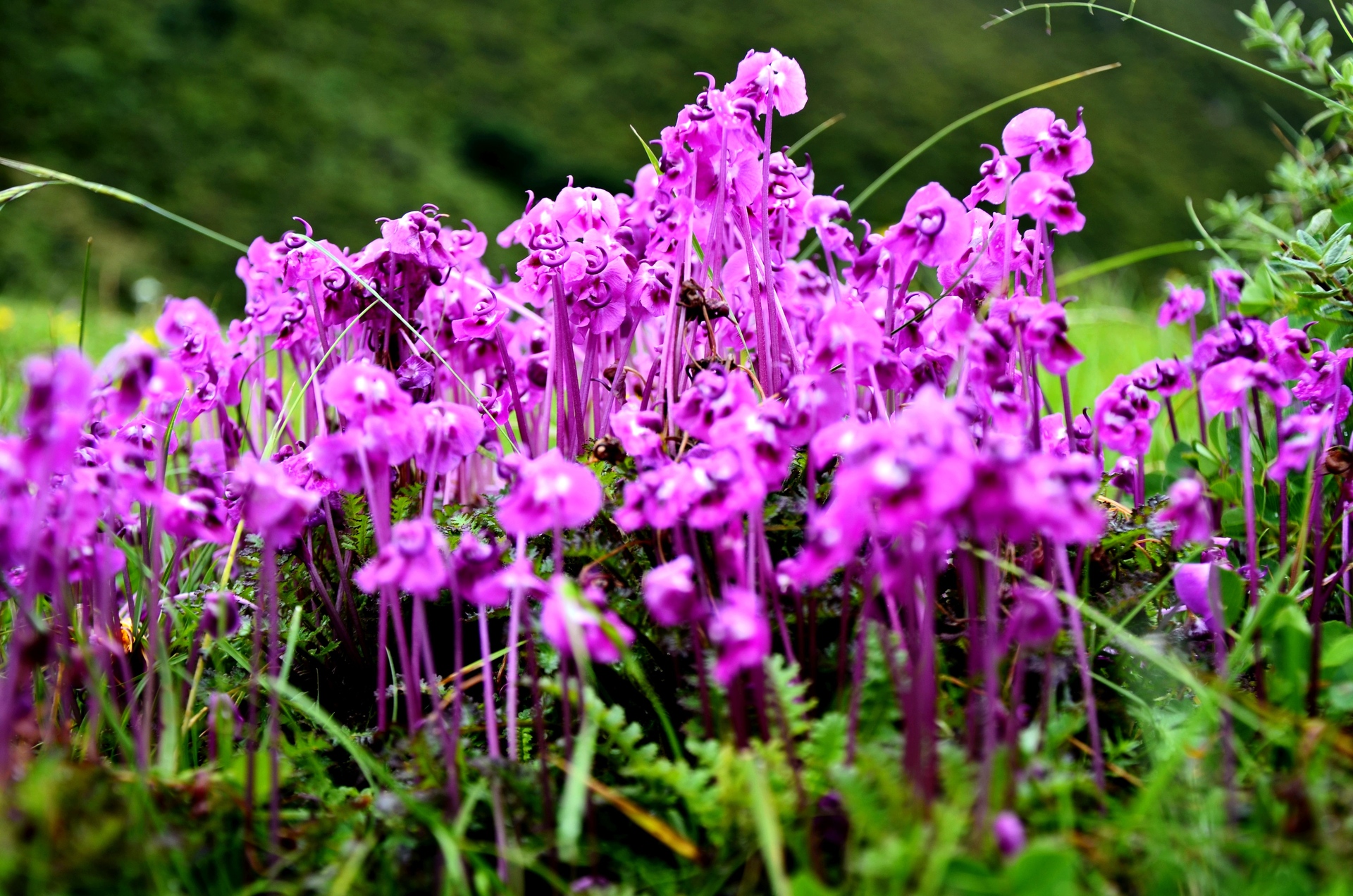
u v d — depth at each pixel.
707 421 0.31
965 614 0.32
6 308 1.09
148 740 0.31
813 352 0.31
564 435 0.36
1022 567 0.32
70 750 0.30
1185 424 0.49
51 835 0.26
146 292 1.32
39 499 0.27
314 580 0.34
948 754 0.26
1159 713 0.31
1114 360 0.68
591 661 0.32
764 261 0.35
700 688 0.29
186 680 0.33
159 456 0.34
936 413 0.25
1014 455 0.25
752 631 0.27
